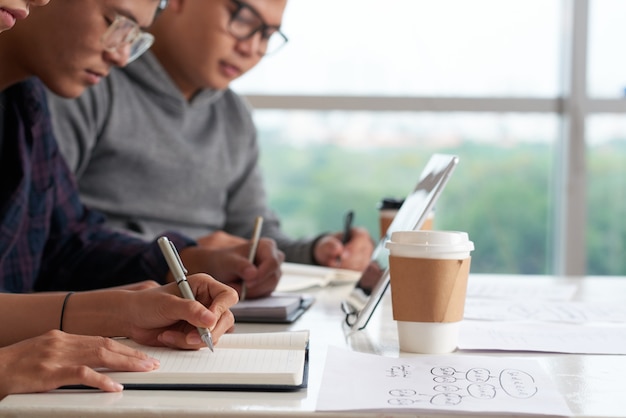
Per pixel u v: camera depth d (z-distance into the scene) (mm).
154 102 2258
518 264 3697
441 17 3580
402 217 1279
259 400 792
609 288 1738
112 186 2207
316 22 3562
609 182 3611
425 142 3625
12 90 1606
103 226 1864
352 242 2189
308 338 1052
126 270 1692
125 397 796
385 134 3627
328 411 755
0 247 1525
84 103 2102
